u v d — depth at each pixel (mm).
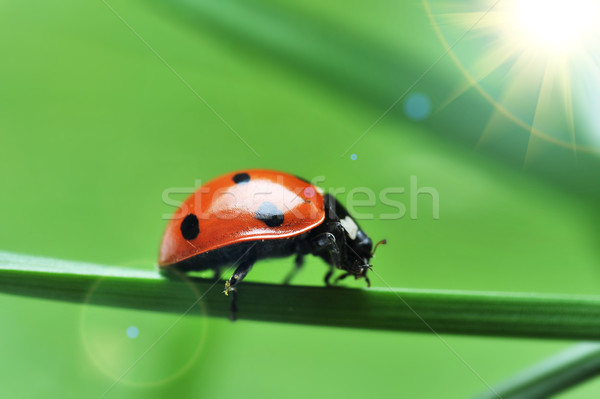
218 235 46
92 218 54
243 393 50
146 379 48
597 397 50
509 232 52
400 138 52
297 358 52
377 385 52
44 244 53
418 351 53
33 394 49
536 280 51
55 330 51
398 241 53
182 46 54
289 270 50
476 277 52
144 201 54
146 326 50
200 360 49
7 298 51
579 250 51
